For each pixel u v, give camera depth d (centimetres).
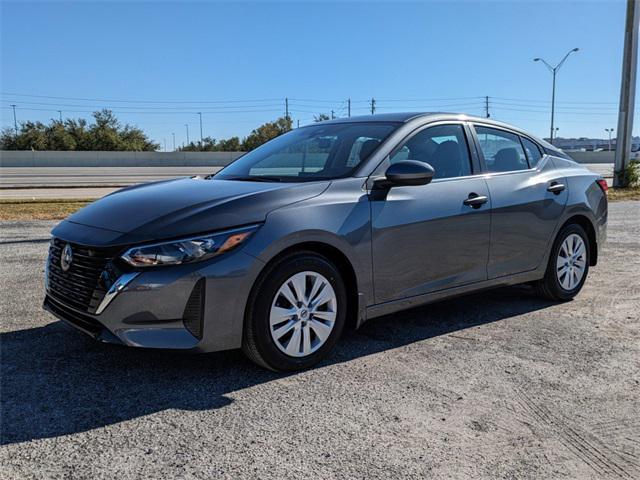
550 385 335
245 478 238
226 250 317
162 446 264
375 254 372
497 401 314
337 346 399
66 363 363
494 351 391
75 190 2033
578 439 274
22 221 1080
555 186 496
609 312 487
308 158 424
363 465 249
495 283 454
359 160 390
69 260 337
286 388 328
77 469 244
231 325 322
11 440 268
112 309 309
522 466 250
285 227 332
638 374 353
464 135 450
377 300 380
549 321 461
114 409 301
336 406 306
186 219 321
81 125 7975
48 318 459
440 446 266
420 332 431
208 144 8750
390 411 301
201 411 299
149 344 309
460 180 427
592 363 370
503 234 449
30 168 4519
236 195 347
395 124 422
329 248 357
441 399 316
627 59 1888
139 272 307
